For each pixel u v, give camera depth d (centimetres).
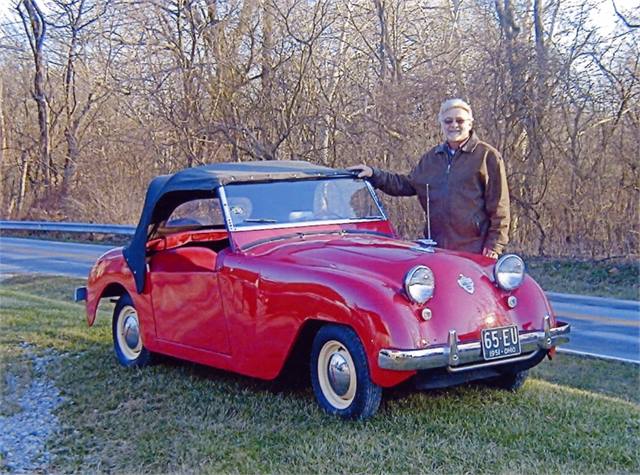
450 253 502
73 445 462
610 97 1425
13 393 569
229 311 516
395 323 429
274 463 410
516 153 1485
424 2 2042
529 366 500
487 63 1505
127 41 2247
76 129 2903
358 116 1791
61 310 923
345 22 2006
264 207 555
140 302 612
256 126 2000
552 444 422
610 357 718
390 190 635
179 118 2091
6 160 3042
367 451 415
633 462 398
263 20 1966
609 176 1399
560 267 1323
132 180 2355
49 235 2266
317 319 459
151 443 453
